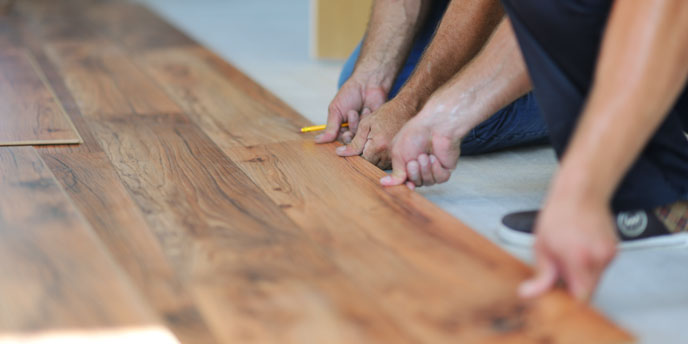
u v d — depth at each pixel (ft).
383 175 4.67
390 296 3.12
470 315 2.95
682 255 3.90
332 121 5.41
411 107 4.96
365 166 4.86
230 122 6.05
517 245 3.99
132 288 3.12
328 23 9.62
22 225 3.73
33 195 4.13
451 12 4.92
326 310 3.01
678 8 2.84
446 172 4.53
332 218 3.98
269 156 5.09
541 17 3.46
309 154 5.13
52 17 12.16
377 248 3.59
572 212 2.91
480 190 5.00
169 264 3.43
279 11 14.01
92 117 6.20
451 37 4.89
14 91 6.87
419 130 4.41
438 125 4.38
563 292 3.10
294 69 9.12
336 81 8.48
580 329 2.84
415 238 3.71
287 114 6.32
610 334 2.81
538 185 5.11
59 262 3.34
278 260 3.47
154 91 7.18
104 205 4.17
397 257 3.49
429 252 3.54
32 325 2.83
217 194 4.35
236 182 4.56
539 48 3.57
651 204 3.79
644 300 3.45
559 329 2.84
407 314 2.97
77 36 10.38
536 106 5.48
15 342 2.71
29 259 3.37
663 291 3.53
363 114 5.42
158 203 4.21
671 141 3.72
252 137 5.58
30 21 11.71
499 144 5.72
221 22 12.63
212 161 4.99
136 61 8.66
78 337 2.75
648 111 2.91
